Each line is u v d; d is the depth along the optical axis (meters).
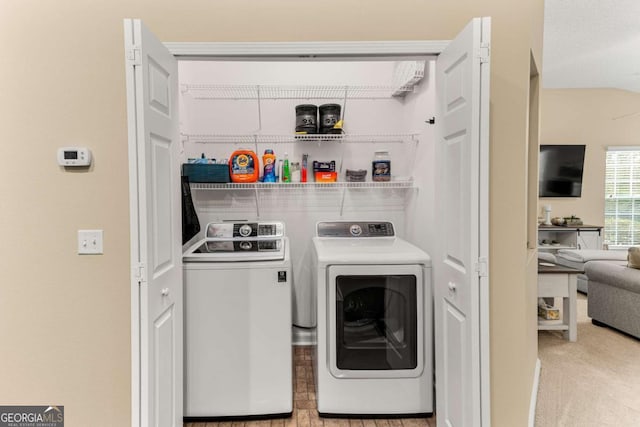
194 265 2.13
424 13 1.79
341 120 3.01
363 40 1.80
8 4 1.71
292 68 3.14
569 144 5.98
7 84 1.72
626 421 2.14
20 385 1.75
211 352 2.15
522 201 1.78
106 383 1.75
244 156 2.91
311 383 2.58
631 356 3.00
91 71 1.73
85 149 1.71
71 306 1.74
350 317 2.25
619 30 3.95
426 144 2.68
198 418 2.17
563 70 5.15
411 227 3.04
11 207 1.73
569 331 3.29
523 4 1.77
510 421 1.79
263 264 2.16
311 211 3.20
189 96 3.10
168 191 1.70
